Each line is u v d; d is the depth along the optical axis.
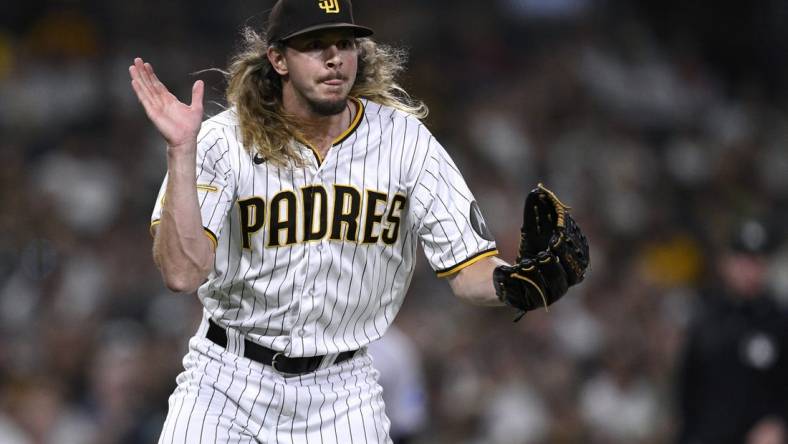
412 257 15.20
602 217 51.66
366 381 15.11
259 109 14.45
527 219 13.95
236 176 14.30
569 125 57.34
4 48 53.69
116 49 54.88
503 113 56.06
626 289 45.72
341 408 14.77
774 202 57.03
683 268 50.97
